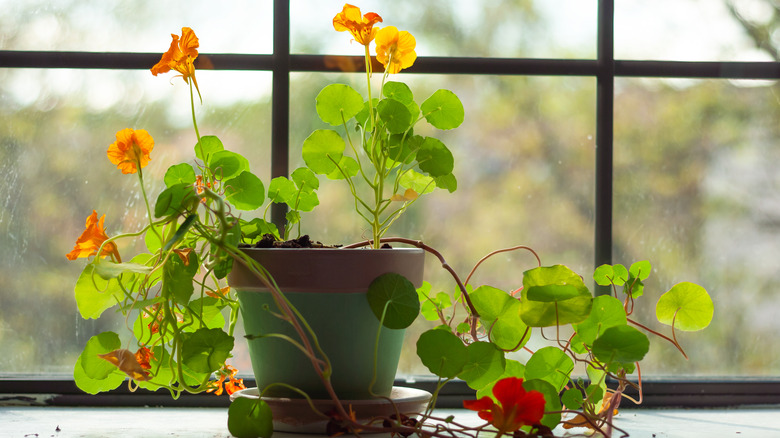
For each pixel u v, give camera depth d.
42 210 1.60
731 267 1.63
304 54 1.61
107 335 1.41
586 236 1.62
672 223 1.63
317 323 1.40
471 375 1.38
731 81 1.63
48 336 1.59
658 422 1.50
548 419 1.39
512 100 1.63
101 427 1.46
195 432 1.44
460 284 1.42
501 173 1.62
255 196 1.47
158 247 1.48
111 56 1.60
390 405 1.40
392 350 1.43
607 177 1.62
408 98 1.48
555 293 1.36
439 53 1.62
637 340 1.36
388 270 1.40
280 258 1.39
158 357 1.44
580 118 1.63
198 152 1.49
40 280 1.59
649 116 1.63
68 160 1.60
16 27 1.60
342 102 1.47
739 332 1.62
